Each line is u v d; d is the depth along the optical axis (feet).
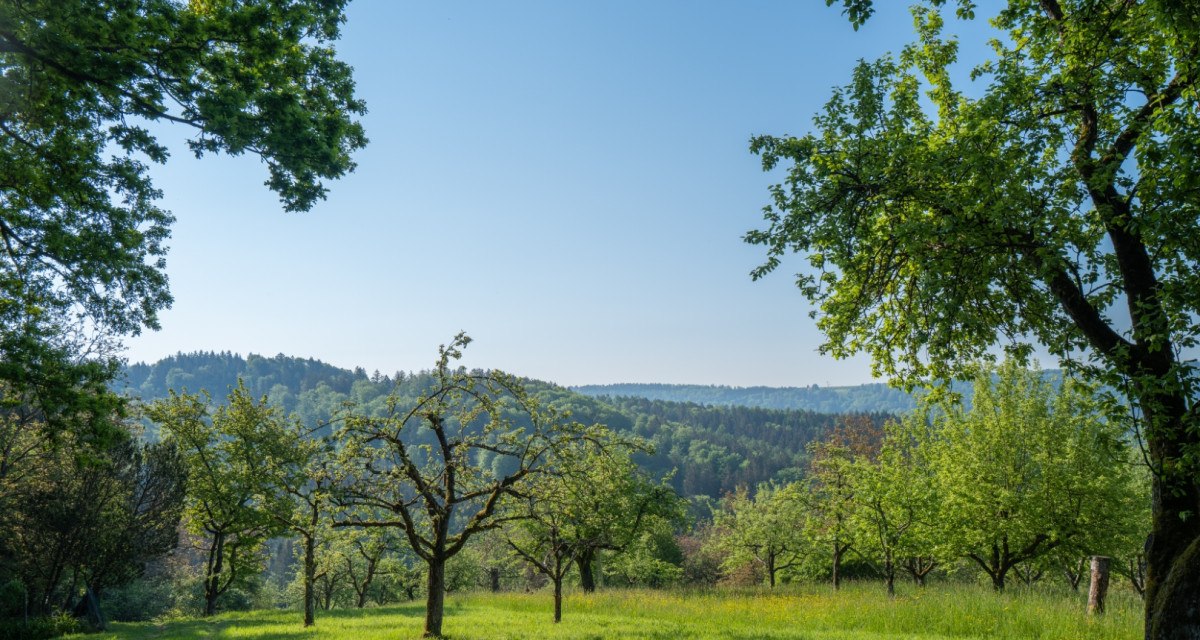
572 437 61.21
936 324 37.76
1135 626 57.41
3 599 88.02
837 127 40.04
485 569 209.56
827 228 38.81
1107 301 38.73
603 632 62.23
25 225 42.27
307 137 37.52
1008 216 34.22
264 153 38.11
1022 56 38.42
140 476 105.91
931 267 35.83
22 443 95.20
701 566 216.95
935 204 36.52
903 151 36.60
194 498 112.57
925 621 66.74
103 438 41.60
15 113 39.17
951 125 43.47
